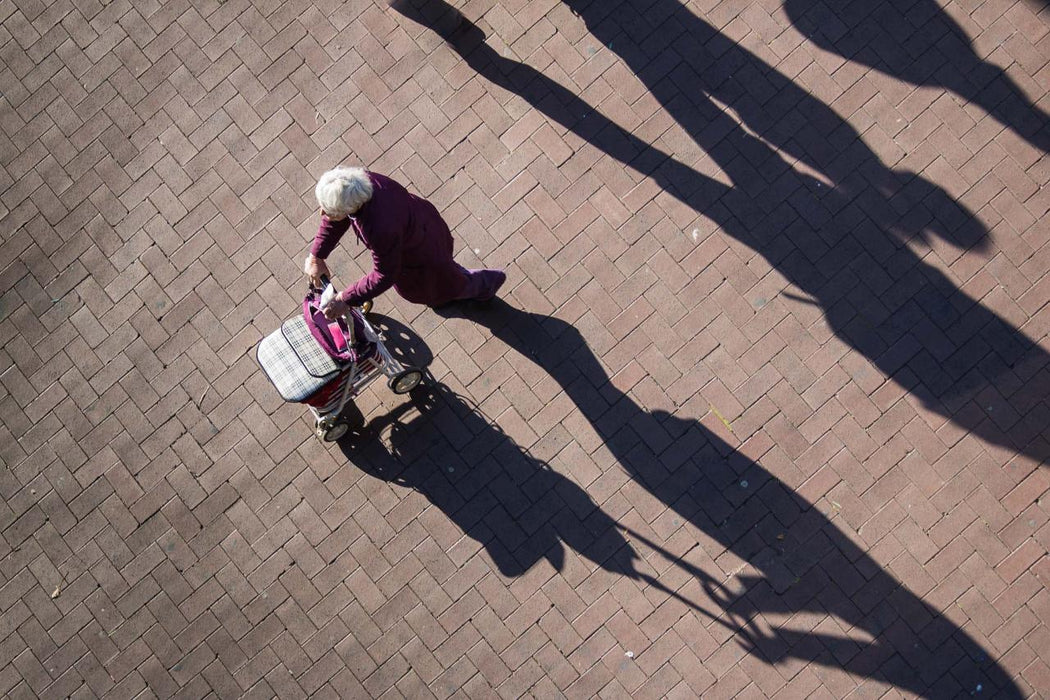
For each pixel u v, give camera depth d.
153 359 6.55
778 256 6.43
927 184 6.44
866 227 6.42
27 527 6.40
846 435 6.21
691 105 6.64
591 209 6.55
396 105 6.76
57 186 6.79
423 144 6.71
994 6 6.62
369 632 6.19
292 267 6.62
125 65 6.89
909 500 6.12
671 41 6.72
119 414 6.50
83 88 6.89
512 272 6.52
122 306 6.62
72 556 6.36
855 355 6.29
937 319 6.30
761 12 6.71
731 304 6.40
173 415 6.48
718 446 6.26
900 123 6.52
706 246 6.46
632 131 6.63
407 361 6.48
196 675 6.20
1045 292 6.29
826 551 6.11
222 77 6.86
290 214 6.68
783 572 6.10
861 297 6.36
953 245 6.37
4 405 6.54
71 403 6.52
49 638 6.27
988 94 6.52
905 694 5.94
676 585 6.13
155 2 6.91
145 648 6.24
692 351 6.37
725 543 6.15
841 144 6.52
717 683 6.02
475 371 6.45
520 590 6.18
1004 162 6.43
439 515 6.30
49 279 6.68
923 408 6.21
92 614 6.29
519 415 6.38
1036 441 6.13
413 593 6.22
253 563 6.30
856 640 6.01
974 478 6.12
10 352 6.60
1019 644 5.94
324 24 6.88
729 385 6.31
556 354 6.43
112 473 6.43
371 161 6.70
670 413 6.31
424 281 5.52
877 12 6.66
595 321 6.45
